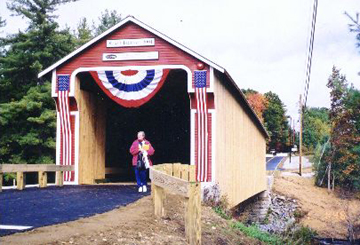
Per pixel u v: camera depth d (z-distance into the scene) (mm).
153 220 8703
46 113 27094
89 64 15750
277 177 42969
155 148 22438
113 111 19719
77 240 6574
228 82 16438
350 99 12969
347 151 39062
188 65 14844
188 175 11320
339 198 37281
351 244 25031
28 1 29766
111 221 8180
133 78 15391
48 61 29422
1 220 8070
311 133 83688
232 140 17953
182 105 22047
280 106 93938
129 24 15562
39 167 14094
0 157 28406
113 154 20078
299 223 29734
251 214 28328
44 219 8195
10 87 29453
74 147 15844
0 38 29453
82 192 12797
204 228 9719
